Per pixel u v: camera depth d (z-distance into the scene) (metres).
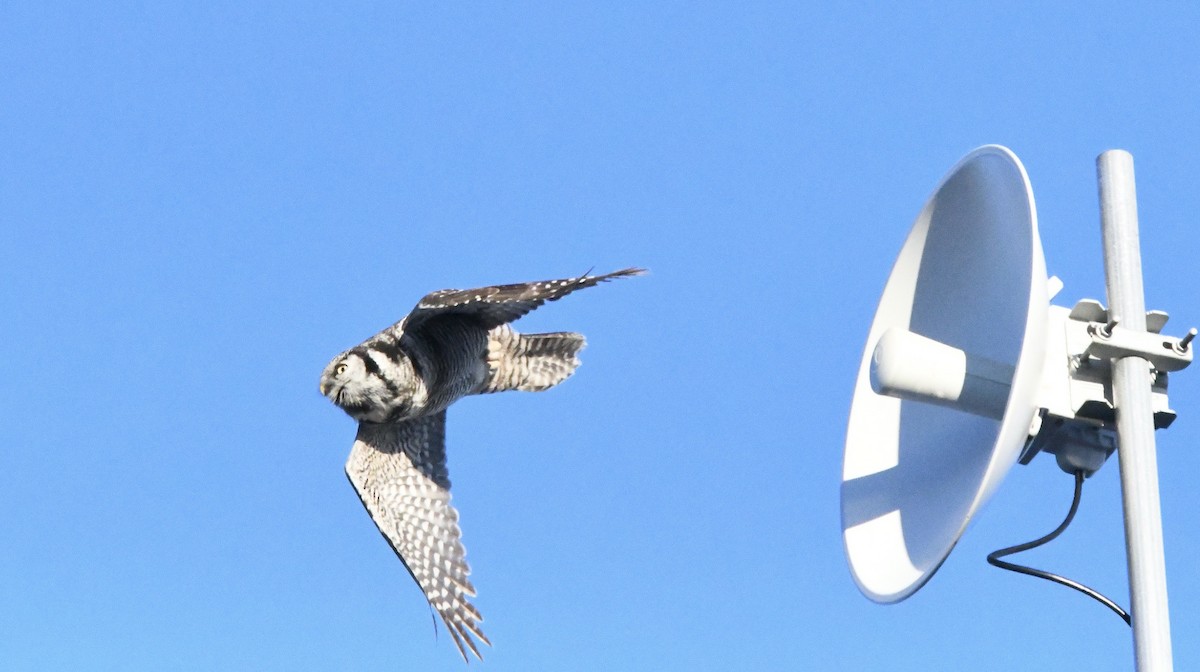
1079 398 9.04
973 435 10.66
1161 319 9.29
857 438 11.66
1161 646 8.09
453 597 14.72
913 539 10.39
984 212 10.80
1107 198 9.50
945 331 11.16
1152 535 8.42
